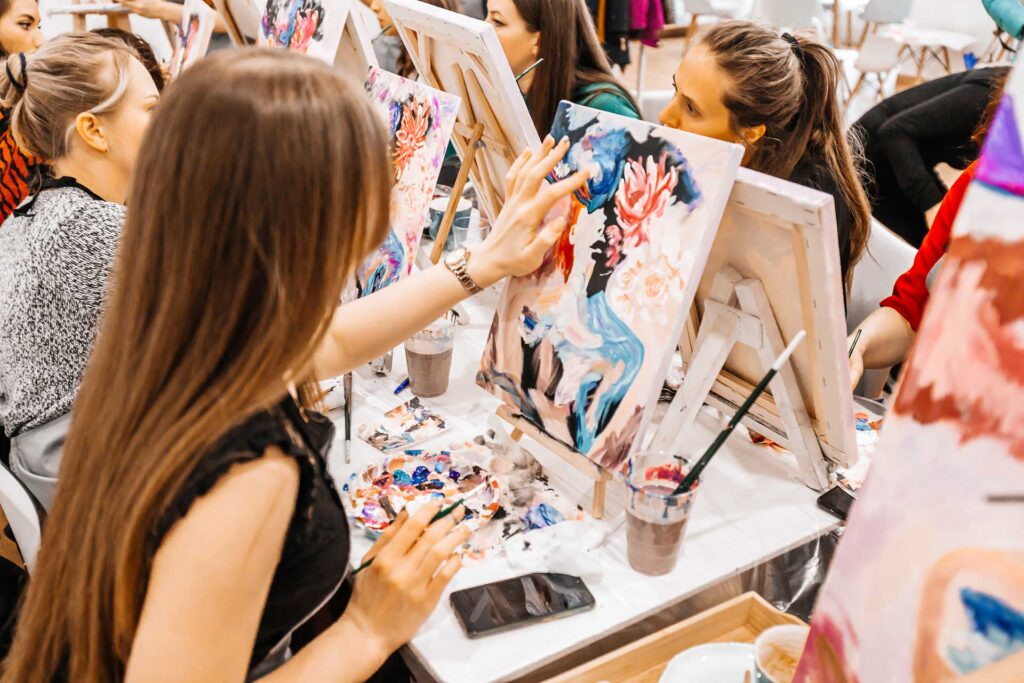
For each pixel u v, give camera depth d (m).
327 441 0.80
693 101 1.46
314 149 0.62
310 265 0.64
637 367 1.03
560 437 1.12
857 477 1.21
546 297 1.16
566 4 1.79
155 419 0.65
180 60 2.11
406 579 0.80
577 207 1.13
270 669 0.92
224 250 0.63
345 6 1.75
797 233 0.90
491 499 1.10
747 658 0.91
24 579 1.11
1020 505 0.42
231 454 0.64
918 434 0.48
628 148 1.06
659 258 1.01
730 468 1.23
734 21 1.45
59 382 1.28
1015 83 0.45
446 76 1.56
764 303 1.02
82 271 1.24
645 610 0.96
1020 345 0.42
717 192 0.95
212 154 0.61
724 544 1.07
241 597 0.65
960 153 2.13
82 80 1.32
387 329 1.11
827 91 1.43
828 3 6.27
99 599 0.69
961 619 0.44
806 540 1.09
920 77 5.03
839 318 0.96
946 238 1.46
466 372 1.47
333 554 0.78
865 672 0.50
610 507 1.13
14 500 1.10
